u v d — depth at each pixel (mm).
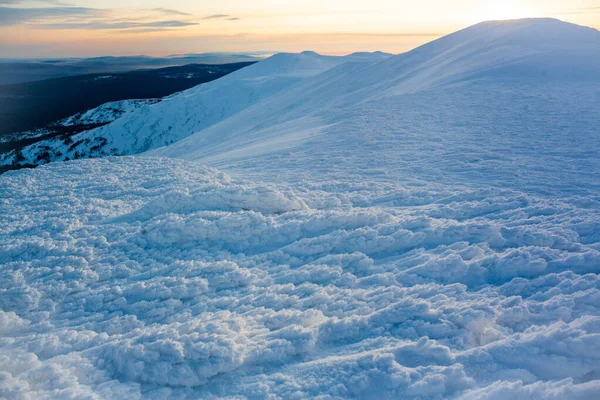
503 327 4250
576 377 3559
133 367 3736
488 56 26500
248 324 4445
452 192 8602
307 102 42219
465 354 3762
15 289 5211
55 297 5203
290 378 3633
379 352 3787
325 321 4324
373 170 11312
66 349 4227
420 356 3758
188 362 3746
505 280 5164
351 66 52906
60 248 6309
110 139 77125
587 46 24500
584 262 5270
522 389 3254
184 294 5105
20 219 7941
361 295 4930
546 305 4484
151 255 6227
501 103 17094
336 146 14555
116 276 5711
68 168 11734
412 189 9180
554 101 16453
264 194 7730
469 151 12133
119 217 7766
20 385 3453
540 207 7242
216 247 6395
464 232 6211
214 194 7754
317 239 6234
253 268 5750
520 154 11430
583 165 10242
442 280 5242
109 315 4863
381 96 28625
